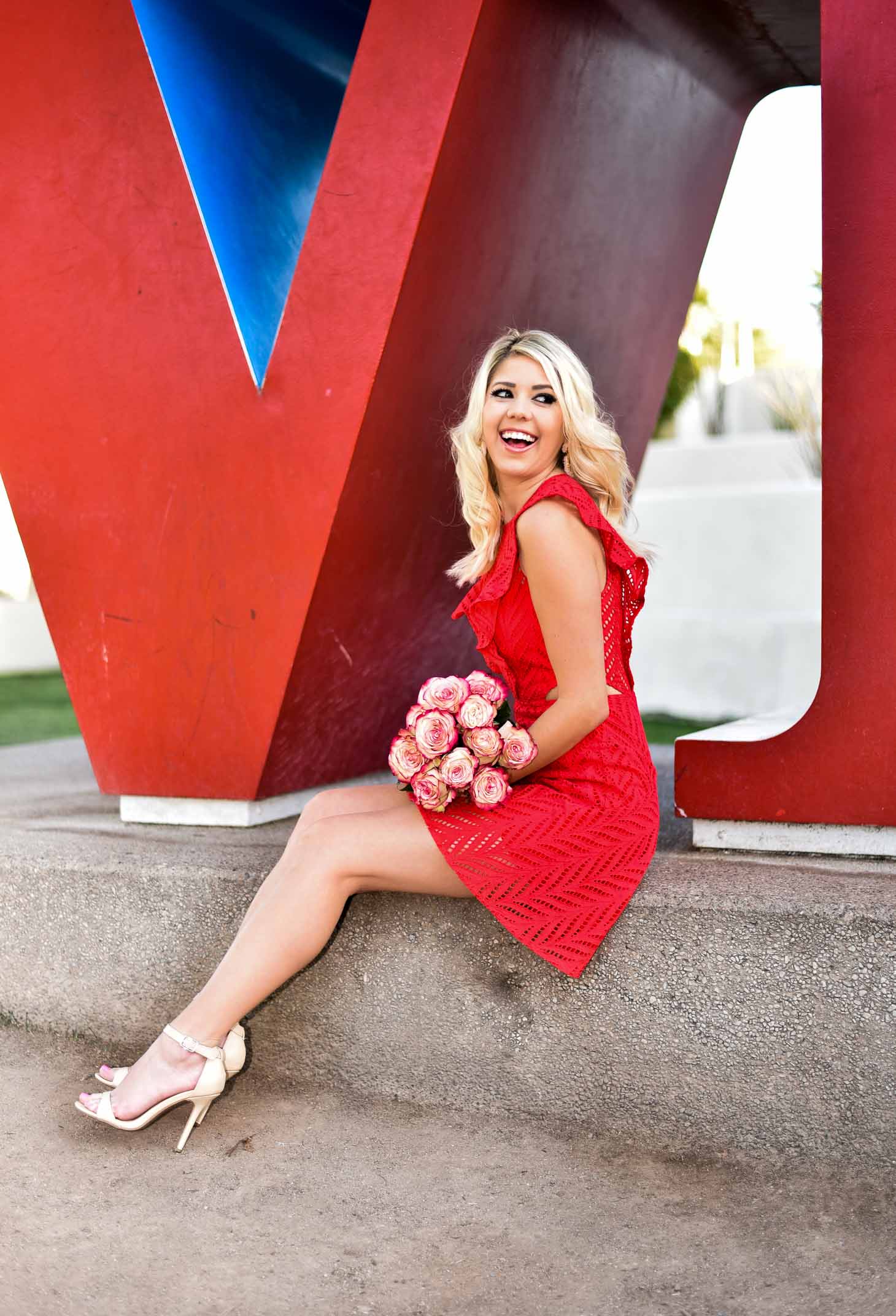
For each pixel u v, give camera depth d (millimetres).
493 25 2676
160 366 3014
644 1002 2357
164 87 2951
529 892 2281
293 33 3424
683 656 8172
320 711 3234
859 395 2508
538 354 2406
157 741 3188
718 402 10094
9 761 4930
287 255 3393
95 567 3162
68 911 2801
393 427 2961
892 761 2562
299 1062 2607
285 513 2930
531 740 2285
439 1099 2514
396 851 2297
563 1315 1790
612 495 2490
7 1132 2379
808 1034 2258
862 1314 1776
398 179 2719
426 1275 1902
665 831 3137
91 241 3037
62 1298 1829
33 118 3039
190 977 2709
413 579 3373
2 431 3189
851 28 2465
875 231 2477
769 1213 2084
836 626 2576
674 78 3717
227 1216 2084
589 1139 2367
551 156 3184
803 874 2514
